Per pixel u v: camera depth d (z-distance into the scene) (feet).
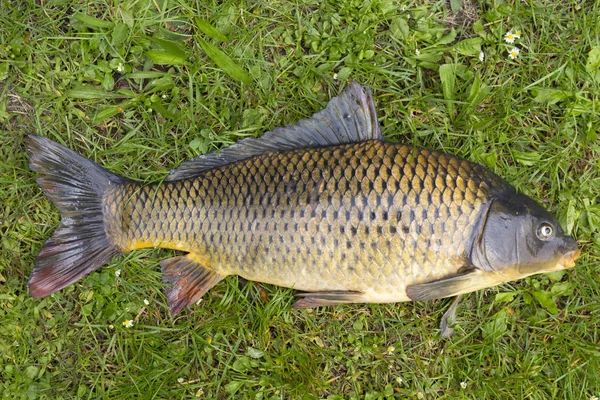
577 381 2.93
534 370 2.92
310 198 2.62
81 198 2.78
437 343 2.96
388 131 2.95
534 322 2.94
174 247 2.75
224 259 2.71
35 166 2.78
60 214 2.89
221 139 2.93
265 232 2.65
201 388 2.94
